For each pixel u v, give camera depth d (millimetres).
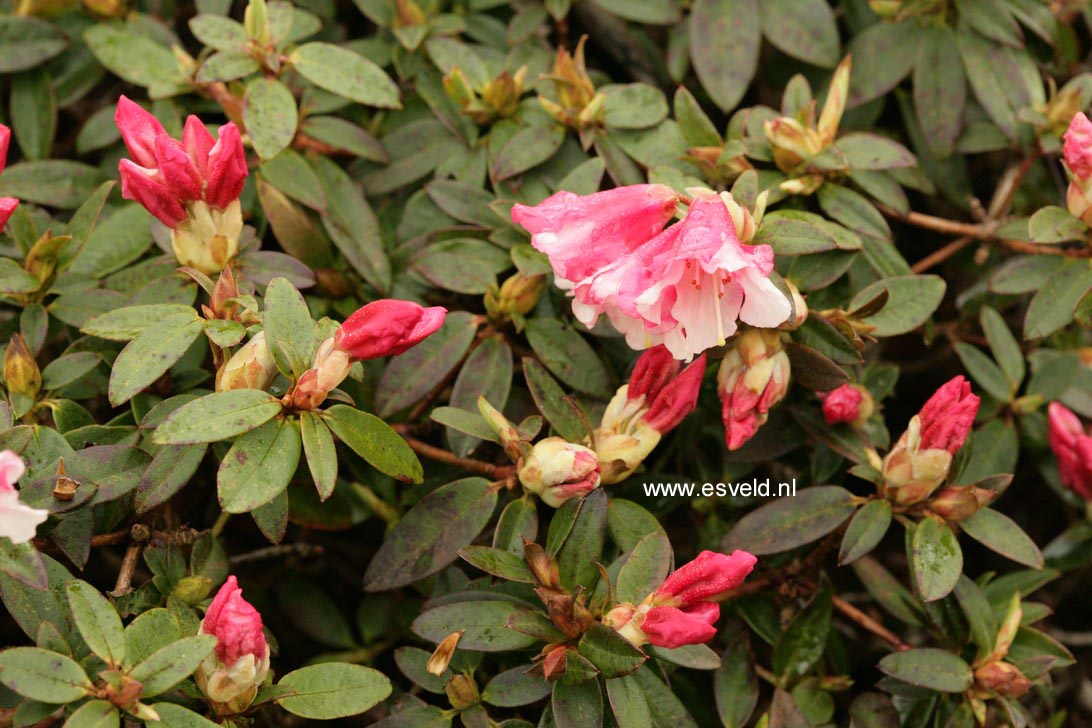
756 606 831
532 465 775
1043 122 860
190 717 730
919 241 928
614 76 907
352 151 848
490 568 766
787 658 817
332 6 890
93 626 731
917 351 921
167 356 752
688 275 758
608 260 762
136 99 906
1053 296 822
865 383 838
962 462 802
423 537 790
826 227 804
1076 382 877
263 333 759
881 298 793
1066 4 907
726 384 790
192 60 852
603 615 760
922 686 800
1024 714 809
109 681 724
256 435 748
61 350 850
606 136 844
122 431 782
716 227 750
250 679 740
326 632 866
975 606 799
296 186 834
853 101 879
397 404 811
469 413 787
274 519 769
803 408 822
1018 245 862
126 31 867
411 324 748
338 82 831
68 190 854
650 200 766
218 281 768
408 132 859
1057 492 884
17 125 865
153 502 757
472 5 884
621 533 789
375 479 844
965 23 875
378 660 879
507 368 819
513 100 847
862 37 882
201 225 780
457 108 857
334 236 834
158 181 774
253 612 736
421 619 765
